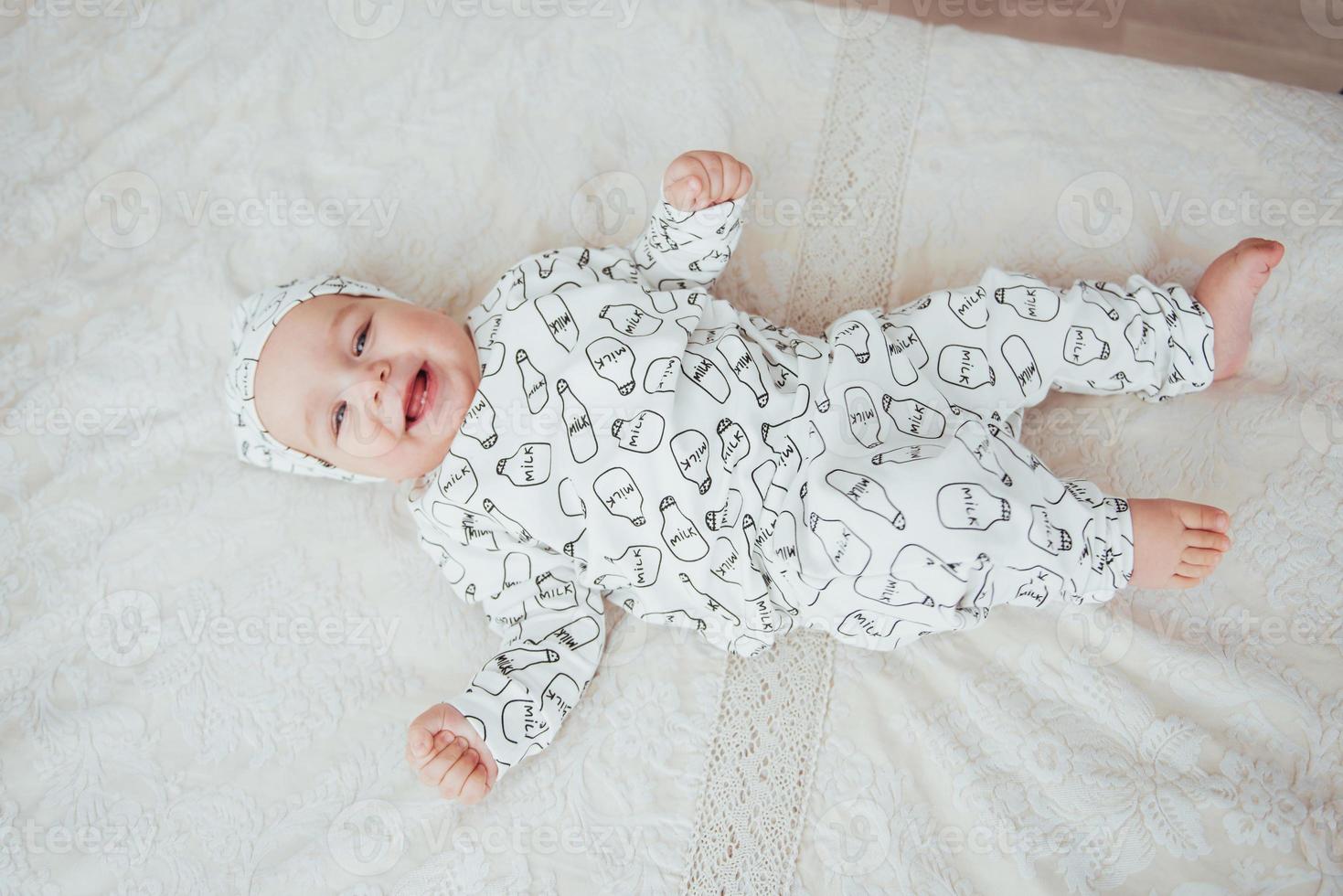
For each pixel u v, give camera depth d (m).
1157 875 1.15
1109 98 1.69
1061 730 1.27
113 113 1.70
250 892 1.26
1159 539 1.25
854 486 1.25
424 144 1.70
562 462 1.39
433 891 1.26
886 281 1.65
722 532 1.36
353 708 1.39
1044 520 1.23
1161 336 1.39
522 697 1.31
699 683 1.41
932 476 1.22
